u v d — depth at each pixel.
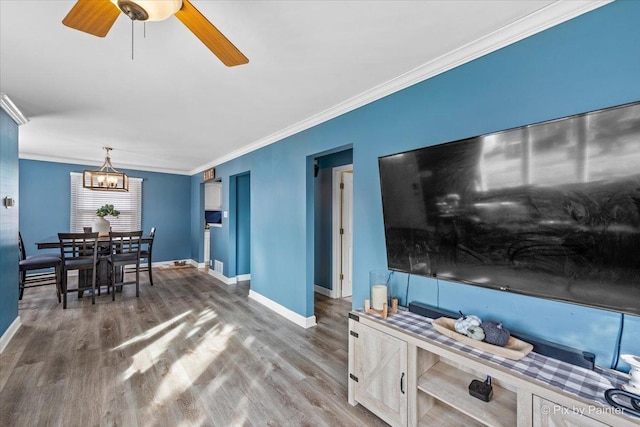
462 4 1.39
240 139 3.91
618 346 1.27
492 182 1.50
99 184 4.55
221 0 1.35
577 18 1.38
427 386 1.58
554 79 1.45
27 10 1.41
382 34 1.63
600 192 1.18
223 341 2.83
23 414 1.76
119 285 4.23
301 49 1.77
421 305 1.95
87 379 2.15
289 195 3.46
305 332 3.06
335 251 4.30
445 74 1.90
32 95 2.44
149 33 1.59
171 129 3.44
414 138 2.07
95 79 2.15
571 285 1.30
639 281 1.13
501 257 1.51
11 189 2.85
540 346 1.38
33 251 5.14
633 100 1.24
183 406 1.87
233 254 5.17
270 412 1.82
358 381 1.85
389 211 2.02
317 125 3.00
